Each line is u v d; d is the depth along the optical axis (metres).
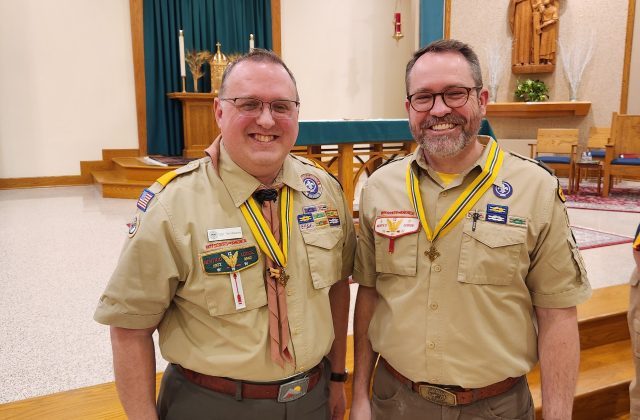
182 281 1.26
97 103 7.56
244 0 8.10
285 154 1.30
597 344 2.80
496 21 8.17
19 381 2.12
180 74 7.90
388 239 1.45
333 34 8.66
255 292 1.27
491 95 8.30
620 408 2.54
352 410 1.58
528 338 1.41
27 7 7.01
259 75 1.23
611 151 6.20
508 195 1.37
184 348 1.28
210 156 1.33
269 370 1.27
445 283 1.38
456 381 1.37
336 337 1.61
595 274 3.38
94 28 7.39
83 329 2.62
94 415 1.88
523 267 1.36
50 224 4.96
